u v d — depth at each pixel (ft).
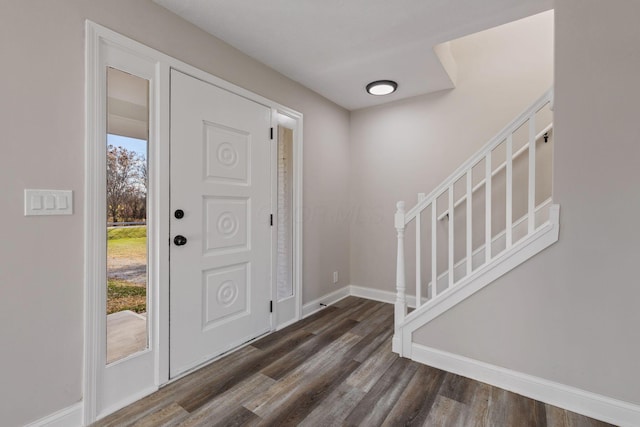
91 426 4.63
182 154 5.94
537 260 5.36
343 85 9.26
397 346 6.95
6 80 3.94
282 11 5.79
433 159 9.91
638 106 4.56
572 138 5.02
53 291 4.37
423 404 5.22
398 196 10.64
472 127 9.22
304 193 9.43
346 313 9.71
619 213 4.71
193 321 6.22
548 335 5.30
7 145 3.96
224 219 6.86
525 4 5.58
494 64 8.89
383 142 10.92
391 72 8.39
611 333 4.82
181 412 4.98
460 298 6.11
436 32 6.52
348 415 4.94
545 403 5.26
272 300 8.16
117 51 4.98
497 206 8.75
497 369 5.74
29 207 4.14
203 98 6.33
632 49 4.59
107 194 4.94
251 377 6.00
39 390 4.27
